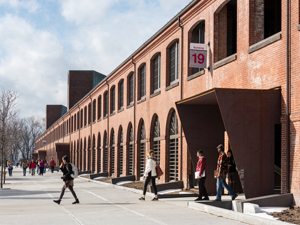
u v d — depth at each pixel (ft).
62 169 52.31
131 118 106.11
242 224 33.78
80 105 184.96
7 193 70.64
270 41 48.16
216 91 46.09
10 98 101.76
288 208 41.50
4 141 98.37
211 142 60.13
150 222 35.14
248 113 46.47
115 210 43.93
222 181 46.34
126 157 110.11
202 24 69.26
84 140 175.11
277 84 47.03
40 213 42.14
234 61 56.34
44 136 352.90
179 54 76.02
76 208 46.60
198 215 39.40
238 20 55.62
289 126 44.80
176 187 70.28
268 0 63.26
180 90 74.54
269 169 46.29
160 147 83.71
